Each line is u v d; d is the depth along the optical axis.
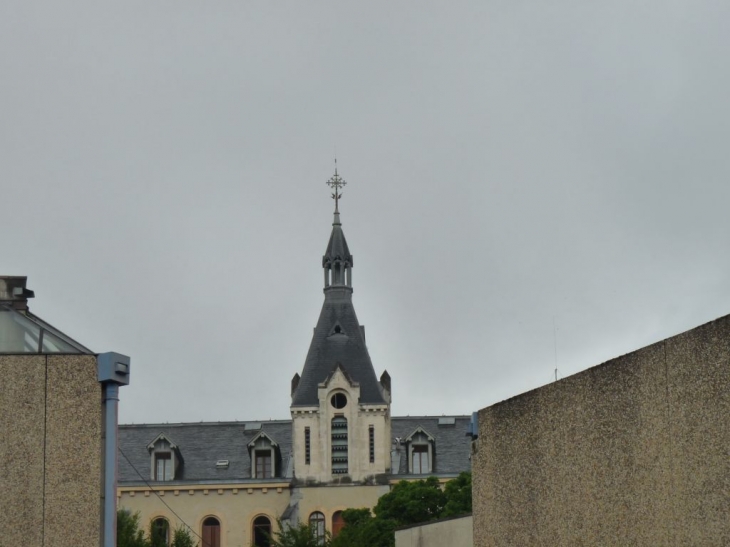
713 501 26.41
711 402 26.55
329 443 114.06
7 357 35.22
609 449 31.17
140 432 119.25
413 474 114.62
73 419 34.94
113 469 34.94
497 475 39.16
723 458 26.08
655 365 28.88
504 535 38.31
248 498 113.25
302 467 113.62
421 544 55.66
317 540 94.56
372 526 91.69
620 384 30.62
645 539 29.25
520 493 37.16
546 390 35.34
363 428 114.44
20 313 36.31
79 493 34.59
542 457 35.53
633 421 29.91
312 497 113.06
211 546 112.44
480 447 40.81
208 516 112.81
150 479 115.06
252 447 116.12
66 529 34.38
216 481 113.12
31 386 35.06
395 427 120.44
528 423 36.66
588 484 32.34
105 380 35.12
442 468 116.12
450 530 52.78
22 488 34.56
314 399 115.00
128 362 35.97
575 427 33.28
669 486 28.17
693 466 27.20
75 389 35.09
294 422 114.50
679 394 27.83
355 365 117.00
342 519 112.94
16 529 34.38
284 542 94.94
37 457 34.72
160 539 97.00
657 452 28.73
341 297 120.69
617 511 30.67
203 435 119.69
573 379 33.50
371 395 115.06
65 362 35.22
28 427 34.84
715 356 26.45
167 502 113.06
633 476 29.89
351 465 113.69
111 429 35.16
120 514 89.69
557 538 34.31
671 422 28.12
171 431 119.75
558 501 34.28
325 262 121.62
